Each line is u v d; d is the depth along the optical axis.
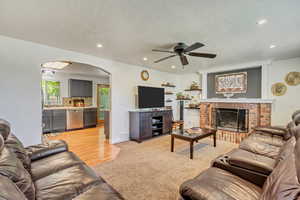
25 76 2.69
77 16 1.88
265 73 4.13
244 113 4.59
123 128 4.25
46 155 1.88
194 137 2.95
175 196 1.81
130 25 2.12
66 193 1.17
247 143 2.36
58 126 5.35
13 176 1.00
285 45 2.87
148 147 3.62
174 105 6.18
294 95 3.82
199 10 1.75
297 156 0.99
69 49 3.12
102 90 7.29
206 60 4.02
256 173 1.37
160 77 5.50
